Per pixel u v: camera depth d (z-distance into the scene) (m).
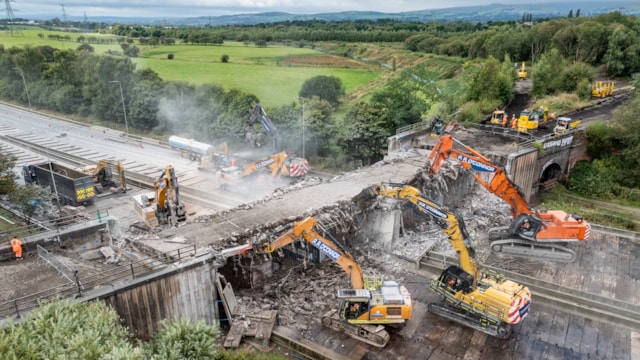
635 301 26.23
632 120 46.53
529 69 82.56
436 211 24.20
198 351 17.31
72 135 75.56
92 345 14.96
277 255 28.95
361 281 23.94
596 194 45.62
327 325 24.08
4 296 20.34
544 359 21.66
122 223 38.69
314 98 68.06
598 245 33.72
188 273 22.89
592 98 64.12
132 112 83.12
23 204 36.19
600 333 23.59
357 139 56.97
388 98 60.06
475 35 113.94
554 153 45.25
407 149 46.94
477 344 22.78
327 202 31.92
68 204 43.25
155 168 56.12
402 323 24.28
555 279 28.78
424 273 29.67
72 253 25.38
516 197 31.08
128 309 21.08
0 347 14.27
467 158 31.08
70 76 99.25
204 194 46.00
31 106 103.25
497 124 53.50
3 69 109.75
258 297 26.30
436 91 68.06
